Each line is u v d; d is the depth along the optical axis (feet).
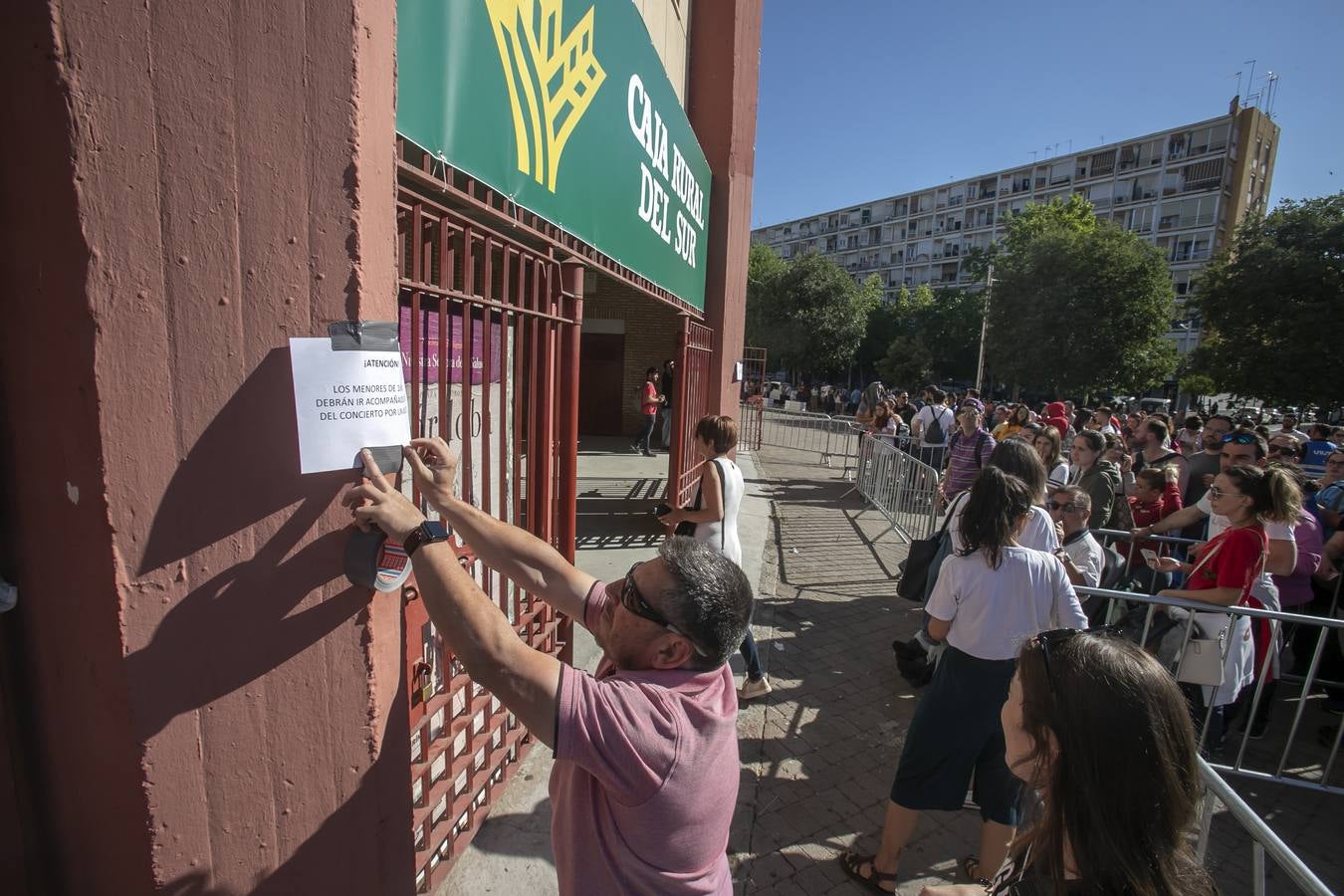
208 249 3.67
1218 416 22.59
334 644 4.35
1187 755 3.29
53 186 3.43
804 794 10.11
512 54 8.01
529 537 5.22
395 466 4.44
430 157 6.16
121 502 3.64
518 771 9.51
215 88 3.59
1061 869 3.36
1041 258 92.89
